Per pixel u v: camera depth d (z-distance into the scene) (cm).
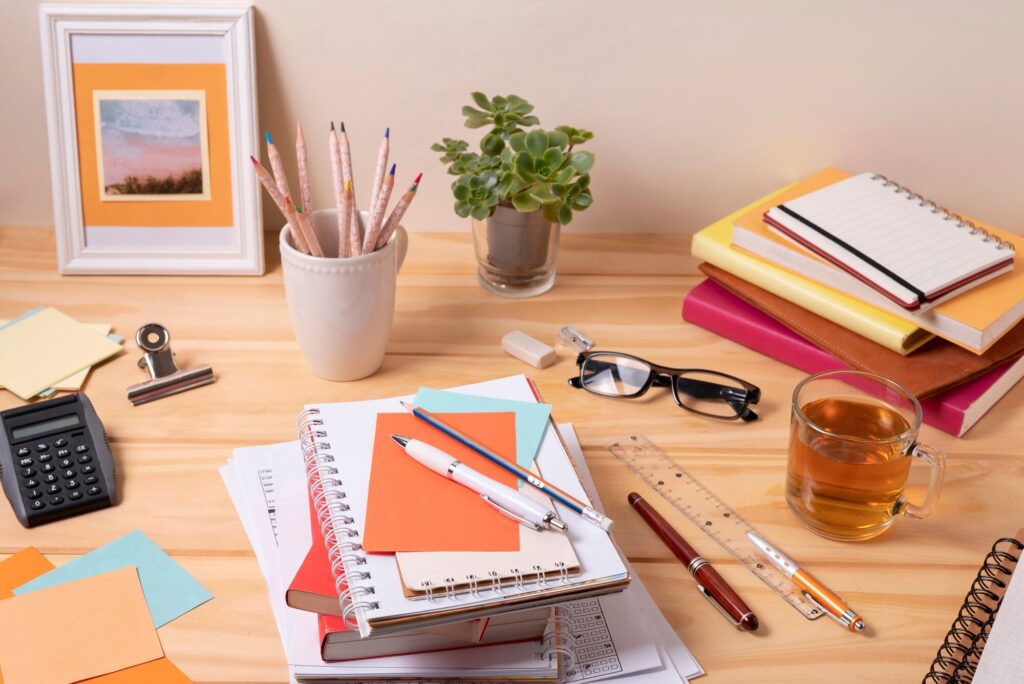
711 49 121
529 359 107
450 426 82
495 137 111
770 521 88
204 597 78
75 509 85
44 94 120
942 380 96
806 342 106
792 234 106
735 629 77
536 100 124
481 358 108
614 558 71
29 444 89
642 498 89
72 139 118
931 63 121
